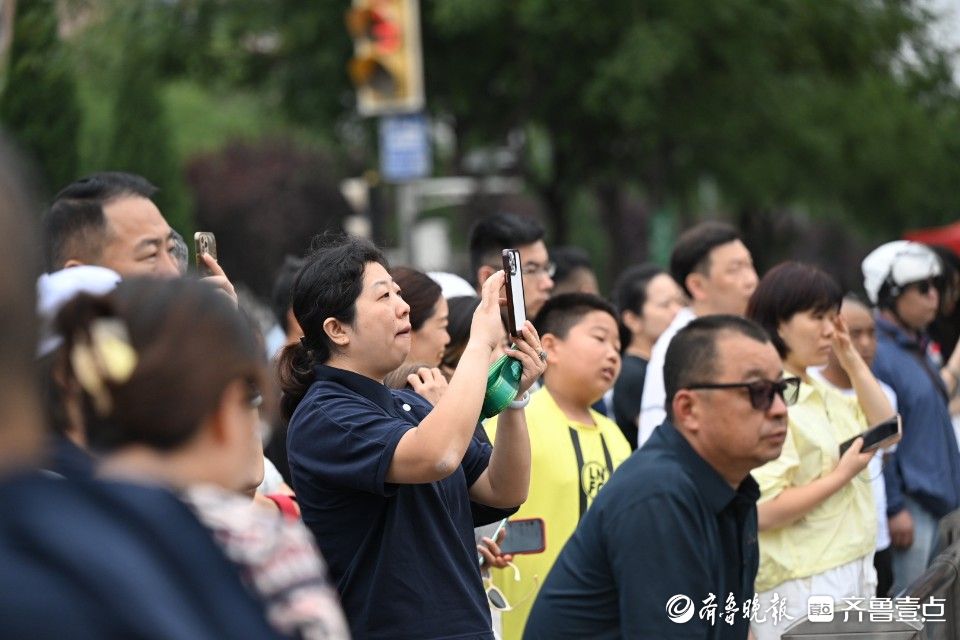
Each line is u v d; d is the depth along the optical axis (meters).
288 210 81.38
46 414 4.50
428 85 47.47
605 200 57.22
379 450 8.47
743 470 9.54
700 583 9.15
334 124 49.12
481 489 9.62
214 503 4.38
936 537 15.77
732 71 45.19
